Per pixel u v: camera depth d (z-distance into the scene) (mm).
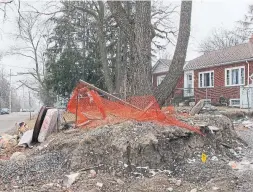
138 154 5582
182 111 11508
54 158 5949
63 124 9133
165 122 6809
